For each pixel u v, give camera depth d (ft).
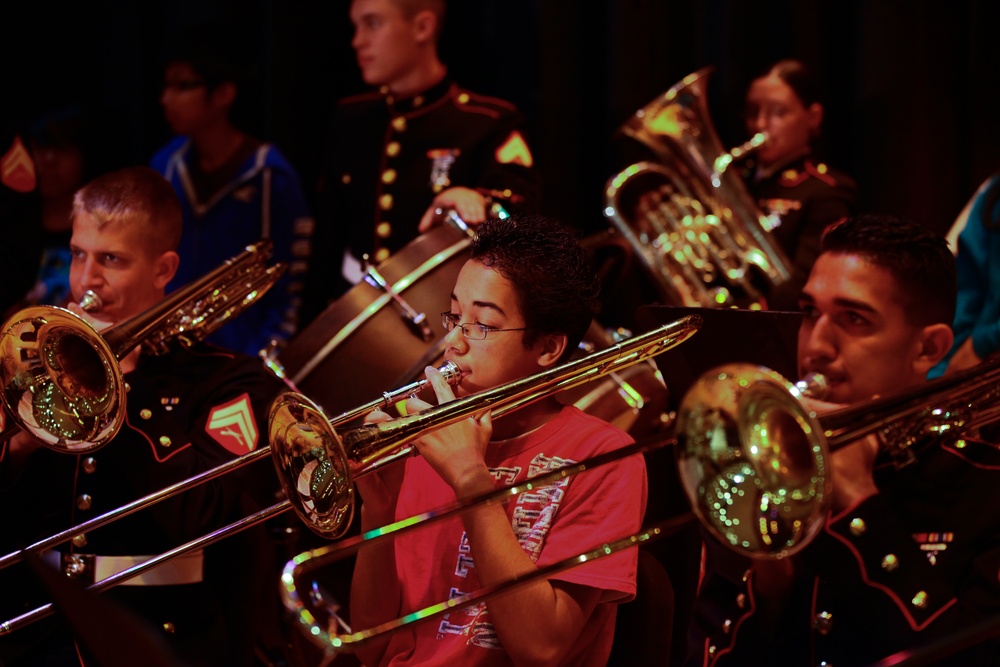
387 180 15.40
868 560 7.53
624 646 8.15
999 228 13.69
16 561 8.00
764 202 16.22
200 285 9.93
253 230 16.71
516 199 14.69
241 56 17.31
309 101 18.56
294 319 15.87
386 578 8.18
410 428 7.32
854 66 16.57
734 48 16.93
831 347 8.25
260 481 10.66
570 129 17.62
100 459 9.76
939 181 16.19
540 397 7.68
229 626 10.15
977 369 6.89
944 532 7.84
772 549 6.24
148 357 10.39
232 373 10.52
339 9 18.69
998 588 7.45
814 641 8.06
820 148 17.15
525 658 7.22
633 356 7.80
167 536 9.55
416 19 15.52
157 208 10.48
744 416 6.39
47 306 8.69
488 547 7.25
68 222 17.56
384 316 11.85
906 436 7.73
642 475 8.02
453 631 7.86
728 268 15.47
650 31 17.35
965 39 16.16
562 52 17.54
